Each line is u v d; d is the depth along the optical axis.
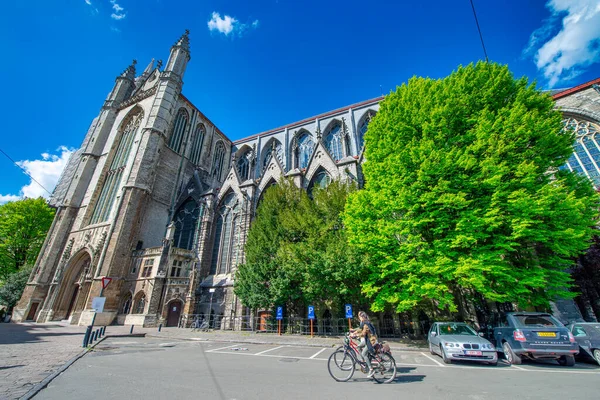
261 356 12.54
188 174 46.44
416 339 19.53
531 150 14.96
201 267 32.97
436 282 14.76
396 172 17.16
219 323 28.30
